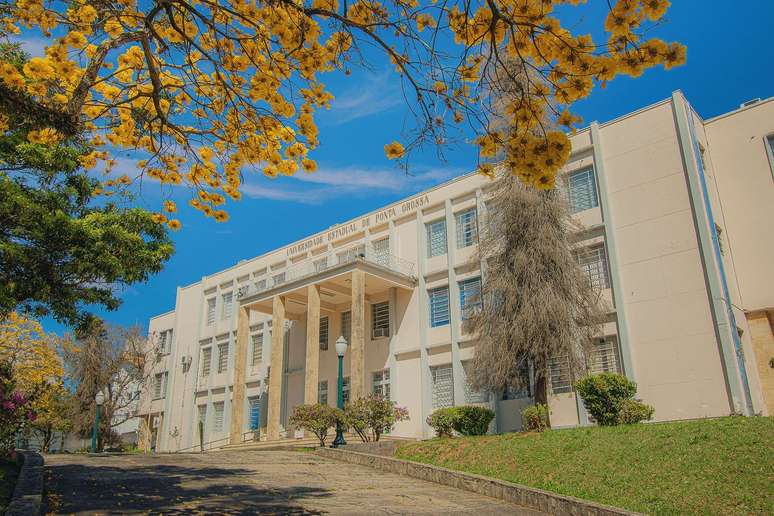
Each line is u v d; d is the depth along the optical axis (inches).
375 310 996.6
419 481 451.8
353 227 1080.8
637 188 722.8
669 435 422.3
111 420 1316.4
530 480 410.0
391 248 1002.1
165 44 225.0
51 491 305.0
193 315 1375.5
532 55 156.8
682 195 684.1
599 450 430.0
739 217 705.0
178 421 1294.3
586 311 609.6
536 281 602.9
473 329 662.5
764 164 698.2
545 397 616.4
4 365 385.1
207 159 241.0
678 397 634.8
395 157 193.8
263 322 1176.8
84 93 207.0
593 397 555.8
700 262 653.3
